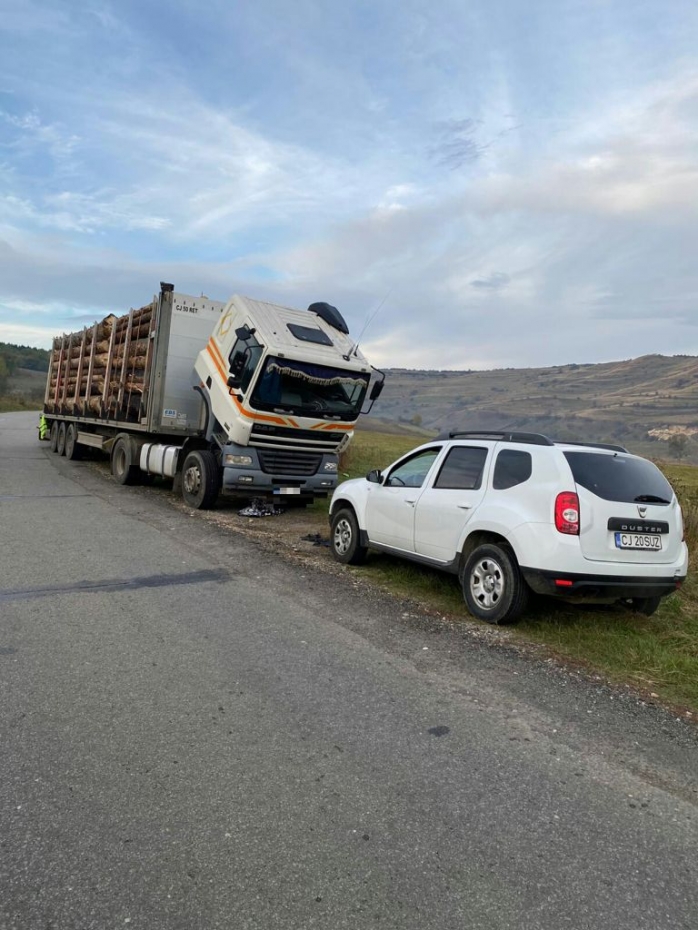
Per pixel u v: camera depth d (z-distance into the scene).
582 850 2.73
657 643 5.55
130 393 13.20
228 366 10.72
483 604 5.94
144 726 3.56
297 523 10.84
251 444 10.57
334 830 2.75
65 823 2.69
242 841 2.64
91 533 8.55
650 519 5.58
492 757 3.48
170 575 6.78
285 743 3.47
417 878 2.49
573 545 5.29
